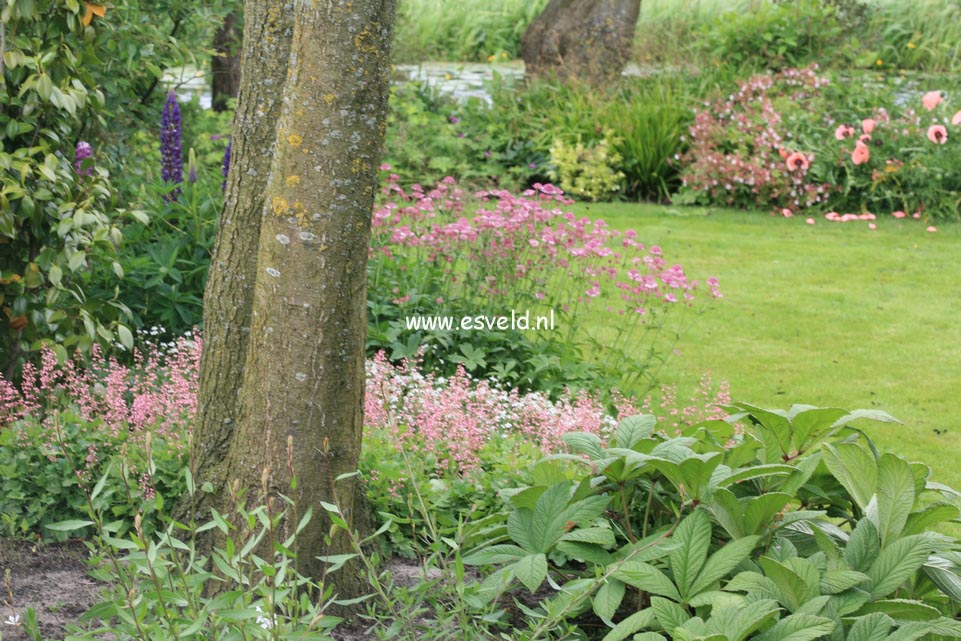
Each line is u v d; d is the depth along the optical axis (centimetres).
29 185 416
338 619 213
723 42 1400
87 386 410
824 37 1397
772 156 1086
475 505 332
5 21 394
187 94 1308
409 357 527
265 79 321
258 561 208
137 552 207
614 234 582
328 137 276
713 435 335
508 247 577
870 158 1070
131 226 582
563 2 1418
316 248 279
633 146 1138
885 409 554
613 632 258
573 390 524
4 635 273
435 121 1218
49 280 416
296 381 285
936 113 1125
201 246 573
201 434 324
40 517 352
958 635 238
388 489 355
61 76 421
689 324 704
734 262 866
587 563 308
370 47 275
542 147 1183
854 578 260
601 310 729
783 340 674
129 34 602
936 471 470
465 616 251
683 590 272
